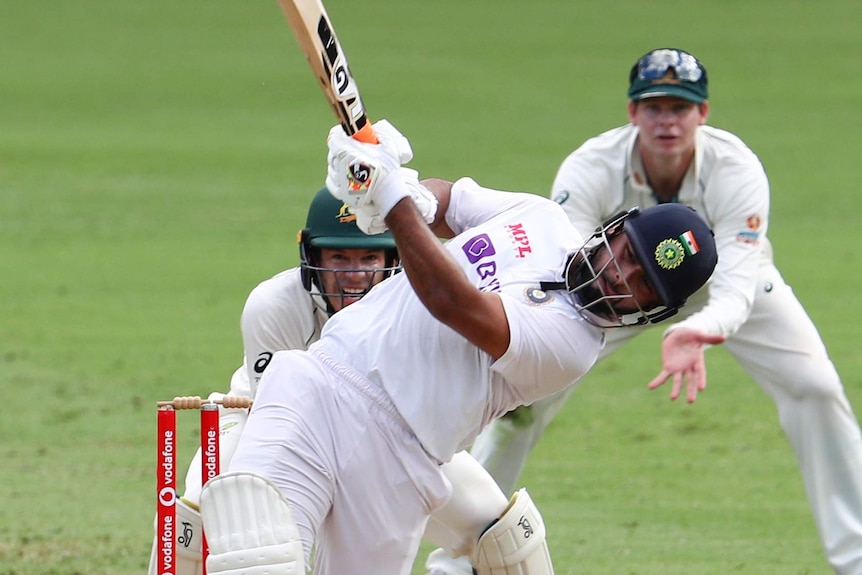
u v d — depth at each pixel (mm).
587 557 20391
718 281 19016
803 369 19516
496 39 100938
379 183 12547
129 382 31281
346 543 13641
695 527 22172
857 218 51156
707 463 26156
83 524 21688
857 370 32375
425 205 12922
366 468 13406
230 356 33781
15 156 63000
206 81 86000
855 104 76750
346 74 12703
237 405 14469
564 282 13445
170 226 49625
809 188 56375
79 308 38562
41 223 50000
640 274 12969
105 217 51125
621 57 93562
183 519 14719
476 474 15398
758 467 25906
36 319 37250
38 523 21656
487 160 60438
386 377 13398
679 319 24047
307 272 15281
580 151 20281
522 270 13594
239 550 12820
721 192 19375
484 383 13344
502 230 13961
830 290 40812
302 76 87625
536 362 13078
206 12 112625
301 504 13250
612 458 26484
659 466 25906
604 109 75125
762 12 110688
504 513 15195
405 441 13422
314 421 13375
